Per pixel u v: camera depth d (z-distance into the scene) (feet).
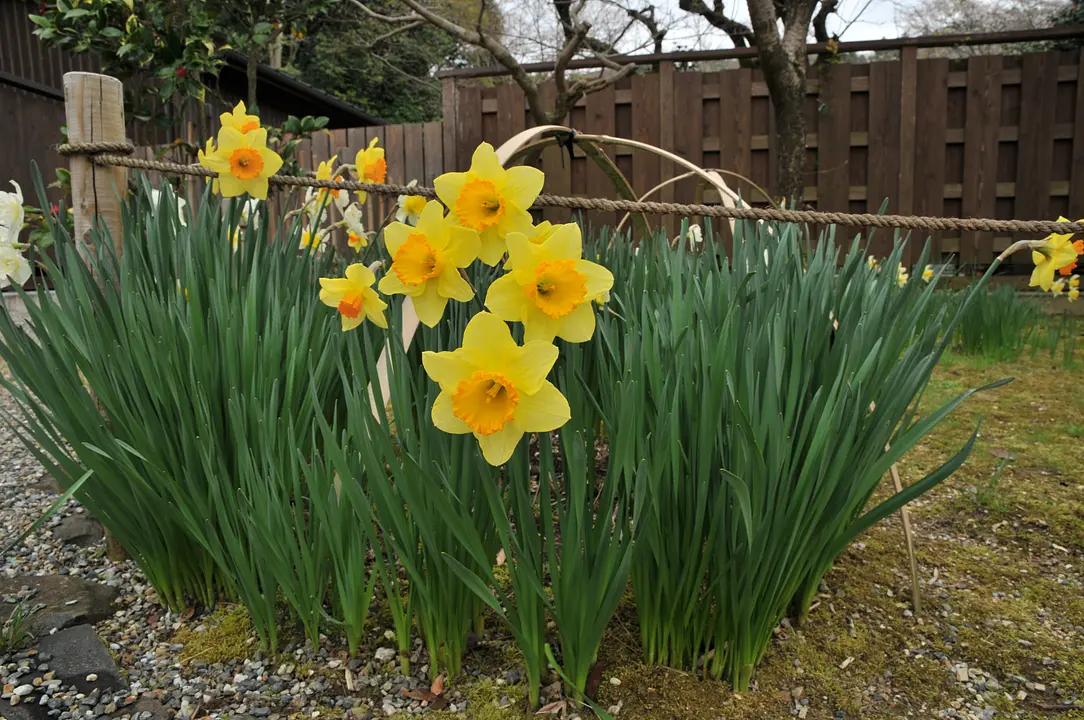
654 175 10.84
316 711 2.43
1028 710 2.48
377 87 28.71
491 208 2.03
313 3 7.30
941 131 10.35
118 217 3.34
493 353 1.84
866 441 2.41
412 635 2.76
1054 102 10.08
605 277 1.90
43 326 2.78
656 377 2.29
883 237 10.55
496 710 2.40
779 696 2.50
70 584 3.12
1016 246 2.43
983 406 5.92
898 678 2.62
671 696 2.45
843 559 3.41
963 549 3.53
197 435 2.68
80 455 2.72
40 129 10.73
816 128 10.63
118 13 6.28
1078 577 3.26
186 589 3.04
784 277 2.67
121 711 2.43
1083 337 8.55
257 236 3.02
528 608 2.28
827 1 13.14
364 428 2.24
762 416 2.23
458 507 2.19
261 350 2.58
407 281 2.02
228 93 14.30
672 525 2.37
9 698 2.44
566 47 9.64
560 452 2.95
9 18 11.43
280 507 2.43
